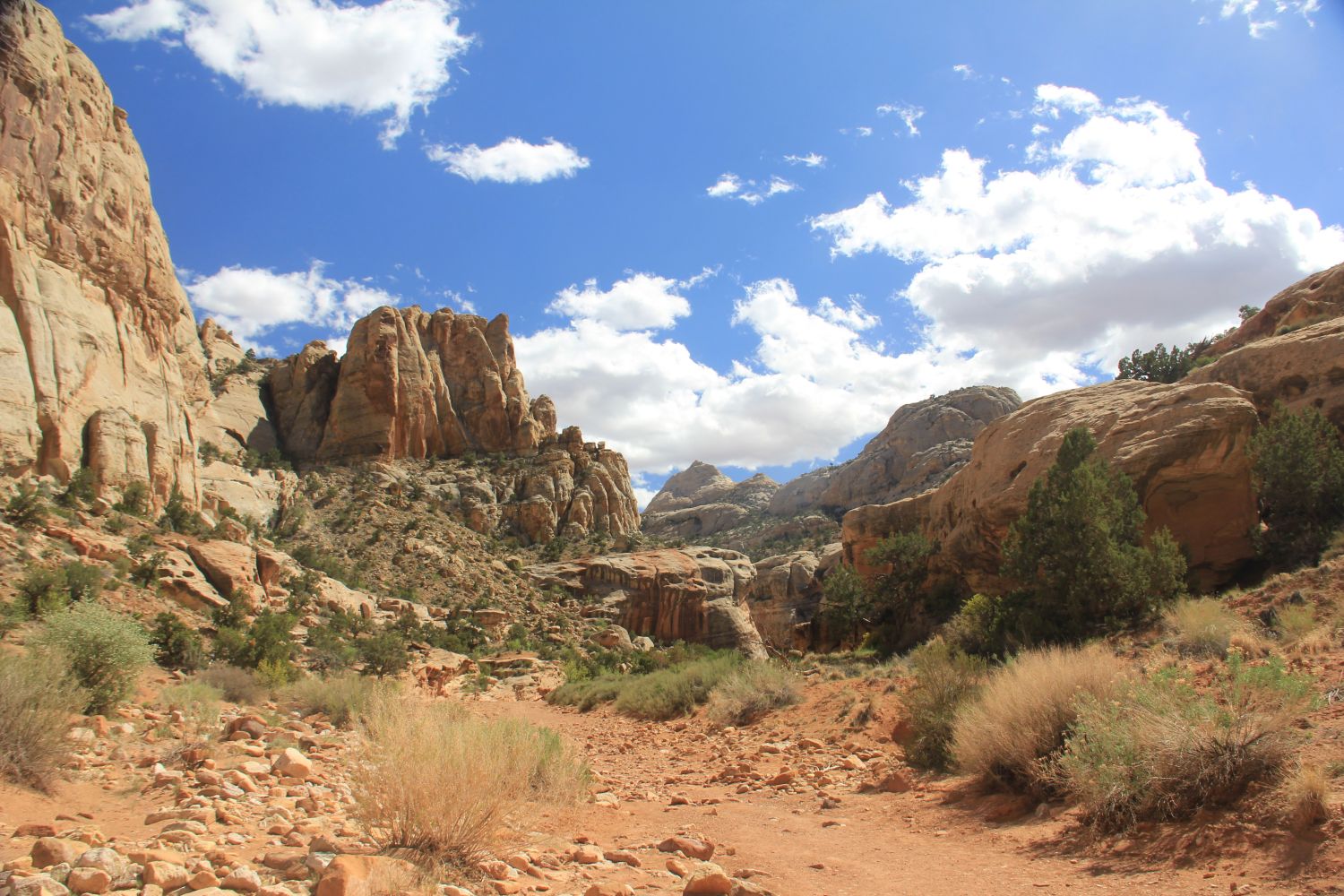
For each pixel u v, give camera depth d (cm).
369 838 641
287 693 2303
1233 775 732
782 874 737
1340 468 2988
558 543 10806
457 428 12400
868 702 1911
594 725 2689
